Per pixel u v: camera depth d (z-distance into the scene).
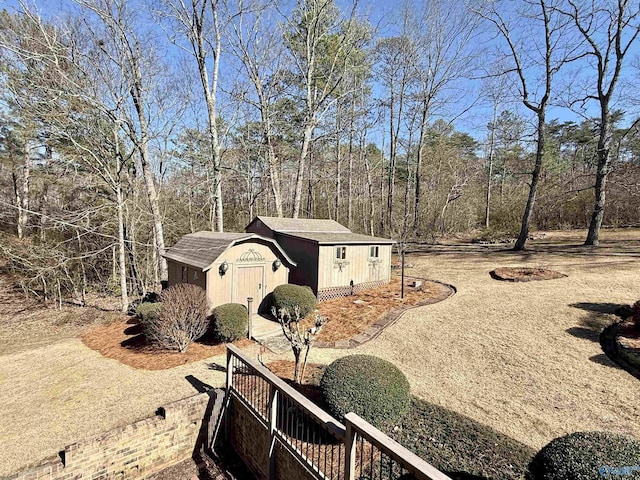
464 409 5.78
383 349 8.41
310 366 7.61
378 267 14.66
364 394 5.04
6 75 11.91
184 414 6.21
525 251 18.45
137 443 5.71
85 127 13.24
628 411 5.42
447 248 22.23
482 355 7.67
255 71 18.88
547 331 8.52
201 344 9.48
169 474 5.95
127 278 17.56
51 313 14.91
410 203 29.66
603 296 10.40
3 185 20.34
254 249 11.84
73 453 5.12
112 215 15.67
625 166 18.14
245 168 23.78
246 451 6.11
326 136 20.80
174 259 12.92
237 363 7.91
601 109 17.34
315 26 18.70
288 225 15.55
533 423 5.33
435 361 7.59
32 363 9.16
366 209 30.56
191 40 15.94
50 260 15.48
